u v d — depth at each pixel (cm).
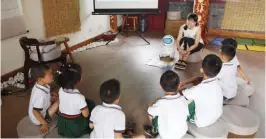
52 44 288
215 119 180
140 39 470
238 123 186
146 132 190
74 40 407
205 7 411
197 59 351
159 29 538
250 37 489
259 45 442
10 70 303
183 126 164
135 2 422
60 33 369
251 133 184
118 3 419
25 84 275
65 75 163
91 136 163
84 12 417
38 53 267
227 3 486
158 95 263
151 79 300
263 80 302
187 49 335
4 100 253
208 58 174
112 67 335
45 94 176
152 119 170
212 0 491
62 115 169
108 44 438
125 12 424
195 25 334
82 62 351
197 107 174
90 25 440
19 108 239
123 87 279
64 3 361
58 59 293
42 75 171
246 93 245
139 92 268
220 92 175
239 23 494
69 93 164
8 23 285
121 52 397
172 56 354
